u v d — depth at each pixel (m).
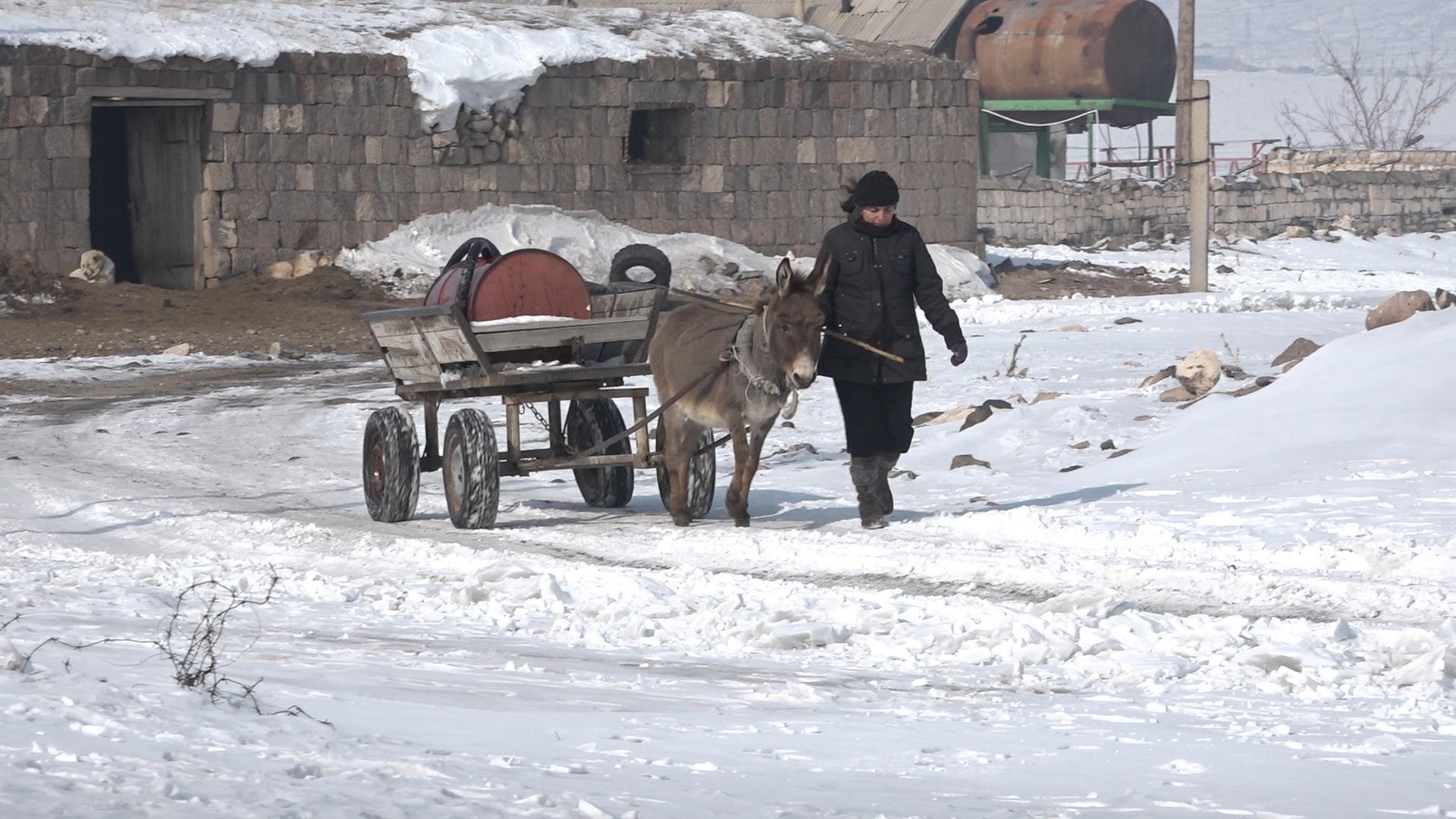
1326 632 29.64
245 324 135.38
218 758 15.47
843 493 54.41
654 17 186.38
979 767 17.53
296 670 24.28
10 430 80.88
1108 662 26.94
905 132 178.25
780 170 174.00
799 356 41.34
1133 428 65.31
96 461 69.56
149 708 18.16
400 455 50.66
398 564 43.12
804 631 30.38
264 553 46.09
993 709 22.70
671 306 51.78
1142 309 135.88
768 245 173.88
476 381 48.34
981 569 38.41
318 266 152.38
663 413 49.59
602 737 18.83
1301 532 40.66
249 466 67.56
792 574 39.69
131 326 132.75
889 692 24.59
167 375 109.25
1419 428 54.38
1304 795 15.91
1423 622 31.42
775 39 183.50
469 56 159.62
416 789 14.30
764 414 45.09
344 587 38.28
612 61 165.75
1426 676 24.89
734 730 19.92
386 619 33.44
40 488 60.91
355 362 117.19
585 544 45.25
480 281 49.53
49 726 16.50
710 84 170.38
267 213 151.50
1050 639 28.62
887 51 186.62
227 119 149.25
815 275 42.03
